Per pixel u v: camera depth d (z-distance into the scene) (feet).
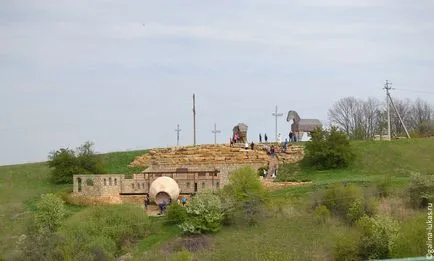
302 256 222.69
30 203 305.94
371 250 217.97
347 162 347.56
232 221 261.85
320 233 243.81
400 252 208.74
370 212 254.47
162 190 293.23
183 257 222.69
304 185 308.40
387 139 417.49
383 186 282.36
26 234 250.37
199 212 257.55
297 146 378.32
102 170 349.20
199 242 244.42
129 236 254.88
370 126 596.29
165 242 248.93
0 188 334.44
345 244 220.84
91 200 295.28
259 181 284.41
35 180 350.23
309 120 433.89
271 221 261.24
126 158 385.09
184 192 309.22
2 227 265.95
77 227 247.91
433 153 361.30
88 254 228.22
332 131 354.33
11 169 375.86
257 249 231.50
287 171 347.56
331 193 269.64
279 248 230.89
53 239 231.71
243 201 267.80
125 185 308.19
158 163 359.46
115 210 265.95
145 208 289.53
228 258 225.56
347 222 254.88
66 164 343.87
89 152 351.67
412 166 342.85
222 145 394.52
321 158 348.59
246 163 352.28
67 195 299.79
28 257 225.76
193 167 340.80
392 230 221.25
